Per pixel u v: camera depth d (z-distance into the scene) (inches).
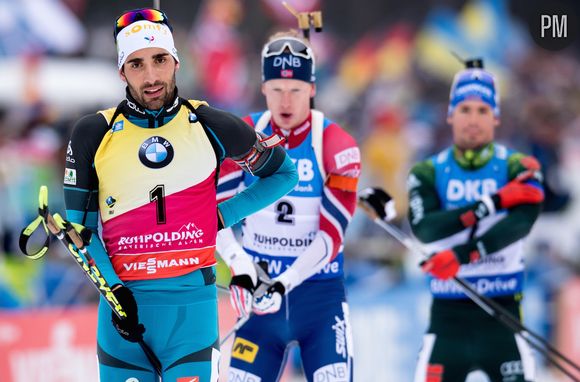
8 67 1576.0
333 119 1759.4
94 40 1713.8
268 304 592.1
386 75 1859.0
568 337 1235.2
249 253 653.9
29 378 1057.5
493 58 1899.6
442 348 746.2
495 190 751.7
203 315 508.1
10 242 1174.3
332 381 618.5
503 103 1790.1
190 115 504.1
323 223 625.3
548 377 1195.9
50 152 1413.6
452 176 759.7
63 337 1077.1
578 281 1261.1
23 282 1123.9
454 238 762.8
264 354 638.5
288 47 624.1
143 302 499.5
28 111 1535.4
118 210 497.4
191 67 1752.0
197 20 1820.9
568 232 1346.0
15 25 1612.9
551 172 1450.5
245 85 1802.4
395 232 737.0
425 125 1750.7
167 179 495.8
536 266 1267.2
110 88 1631.4
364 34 1910.7
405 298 1211.2
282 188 545.0
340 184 624.4
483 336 740.0
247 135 518.0
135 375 506.0
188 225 499.8
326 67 1859.0
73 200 499.8
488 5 1911.9
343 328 634.2
